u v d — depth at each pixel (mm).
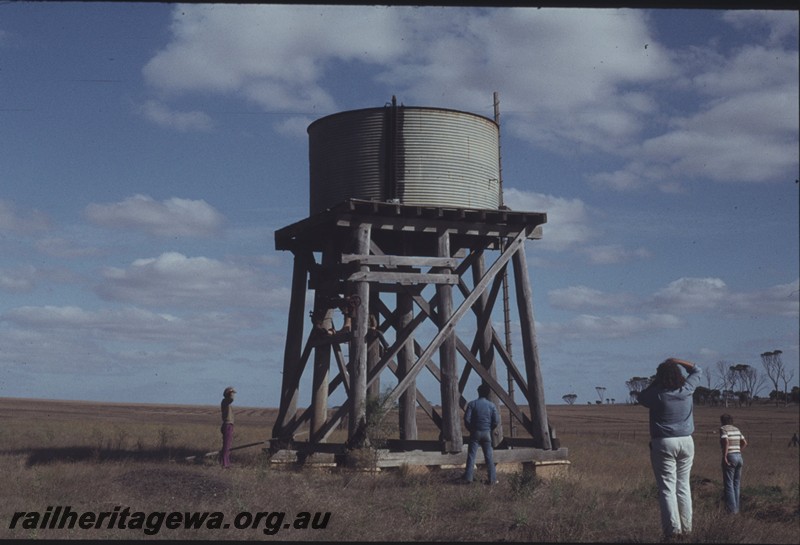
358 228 20703
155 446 27578
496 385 21609
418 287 23172
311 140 22750
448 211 21094
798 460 40812
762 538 10727
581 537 10742
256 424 71375
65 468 17531
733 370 193750
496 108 23203
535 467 20875
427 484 16094
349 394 20344
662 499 10398
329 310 22734
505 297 22812
